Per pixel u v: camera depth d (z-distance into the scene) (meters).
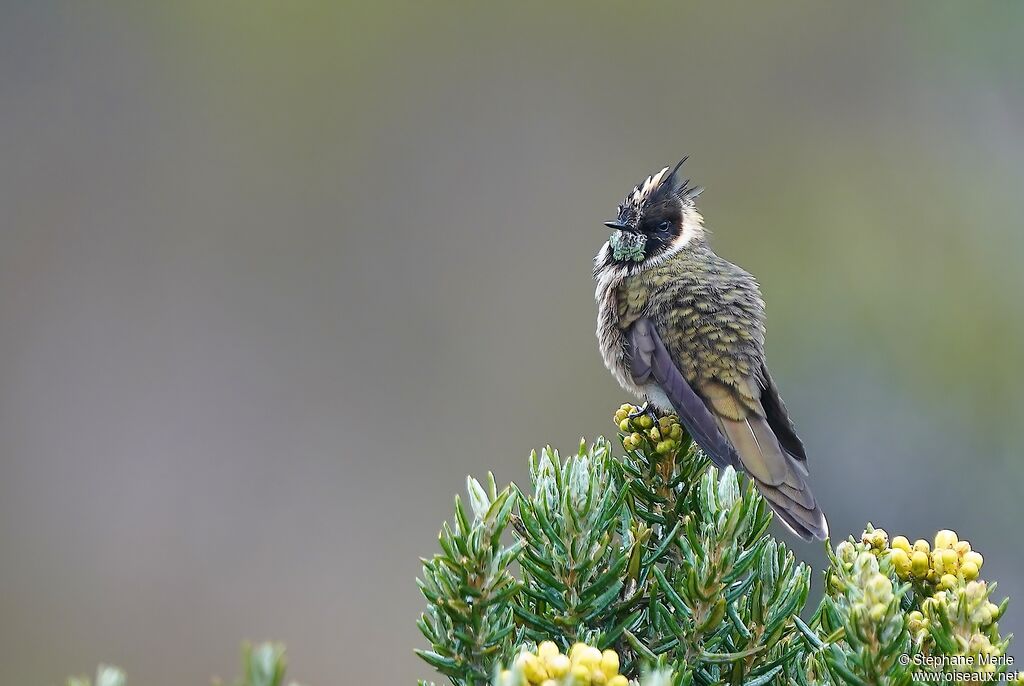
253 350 17.56
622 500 3.77
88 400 17.02
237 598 15.09
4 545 15.82
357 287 18.38
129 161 19.41
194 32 19.61
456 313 18.06
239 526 15.93
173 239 18.73
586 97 19.86
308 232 18.89
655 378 6.61
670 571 4.09
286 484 16.34
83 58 19.50
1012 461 12.10
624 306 6.91
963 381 13.45
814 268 16.97
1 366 17.31
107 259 18.48
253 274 18.42
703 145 19.64
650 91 19.86
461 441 16.73
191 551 15.69
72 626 14.93
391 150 19.53
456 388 17.23
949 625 3.55
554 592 3.69
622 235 7.16
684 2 19.70
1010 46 17.52
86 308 18.00
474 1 19.78
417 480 16.38
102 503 16.17
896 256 16.81
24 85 19.45
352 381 17.33
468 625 3.54
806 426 12.98
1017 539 11.56
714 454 6.05
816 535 5.66
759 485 5.92
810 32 19.34
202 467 16.52
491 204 19.28
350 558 15.53
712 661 3.59
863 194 18.30
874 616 3.31
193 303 18.06
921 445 12.41
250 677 2.62
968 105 17.98
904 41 18.81
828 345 14.45
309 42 19.55
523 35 19.86
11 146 19.28
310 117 19.55
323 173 19.34
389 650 14.45
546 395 17.16
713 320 6.63
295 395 17.14
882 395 13.23
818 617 3.77
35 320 17.80
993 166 17.47
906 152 18.33
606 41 19.88
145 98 19.58
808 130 19.34
